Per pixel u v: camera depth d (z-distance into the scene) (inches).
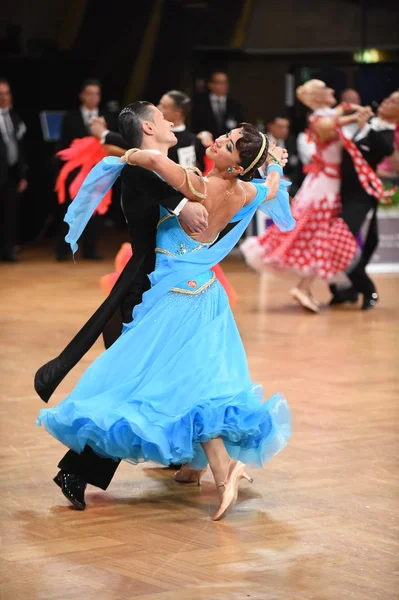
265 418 181.6
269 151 200.7
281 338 362.6
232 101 623.8
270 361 321.4
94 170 181.3
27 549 166.2
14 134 580.7
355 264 417.1
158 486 201.9
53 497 193.8
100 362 182.9
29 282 509.4
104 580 153.2
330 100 416.2
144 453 179.3
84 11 745.0
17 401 268.1
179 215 176.6
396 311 428.8
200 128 620.4
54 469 211.2
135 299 191.0
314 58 721.0
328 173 413.7
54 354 328.8
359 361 323.6
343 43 711.7
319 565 159.3
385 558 162.6
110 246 690.8
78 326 381.1
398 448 226.4
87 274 541.3
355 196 415.5
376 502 190.4
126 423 176.2
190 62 743.1
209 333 182.5
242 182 190.7
